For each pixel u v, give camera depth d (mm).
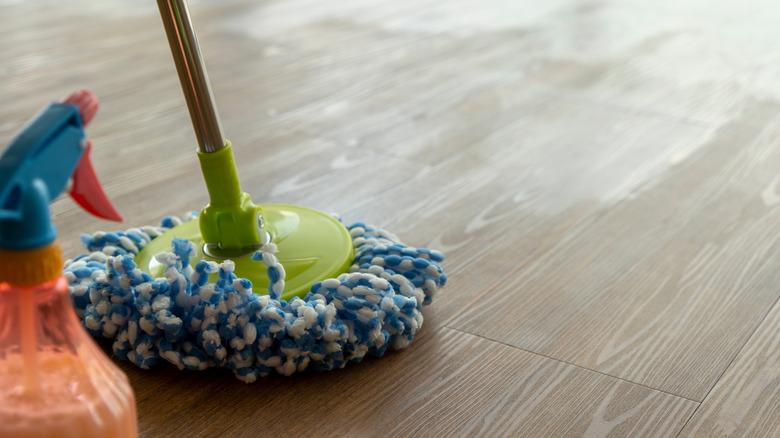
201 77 782
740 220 1083
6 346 490
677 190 1183
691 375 762
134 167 1304
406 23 2238
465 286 927
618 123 1469
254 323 732
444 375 765
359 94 1657
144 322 738
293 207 921
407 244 1035
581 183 1215
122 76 1806
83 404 503
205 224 827
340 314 760
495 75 1763
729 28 2104
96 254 844
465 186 1213
